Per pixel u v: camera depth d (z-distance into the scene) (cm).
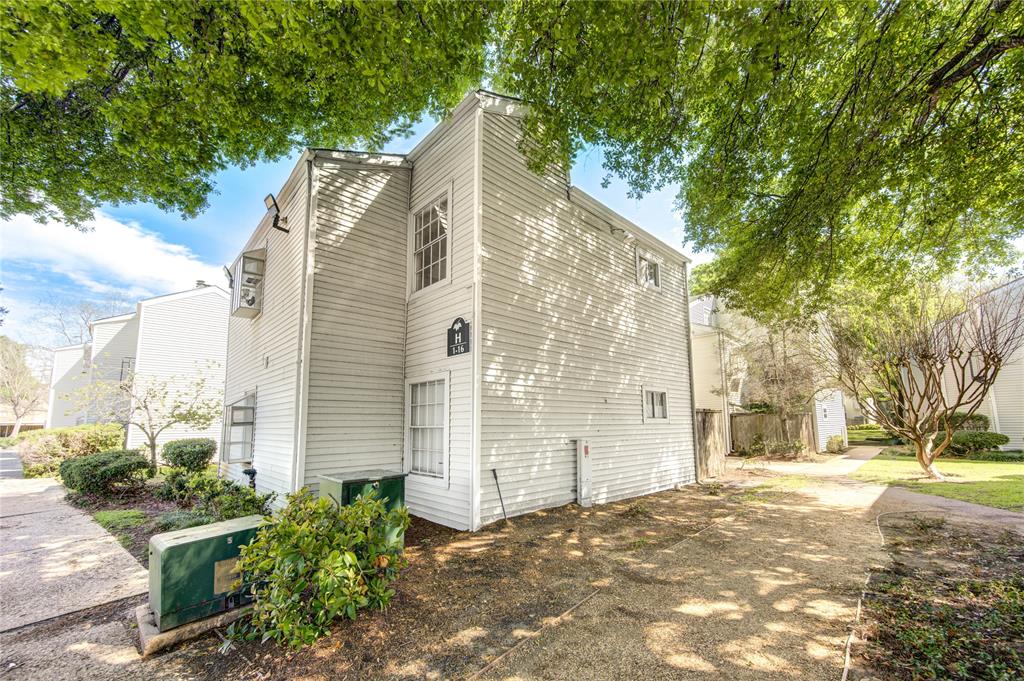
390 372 714
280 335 714
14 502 869
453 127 691
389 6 381
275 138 710
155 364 1570
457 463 612
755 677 270
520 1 436
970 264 723
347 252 684
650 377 973
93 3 355
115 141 571
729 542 549
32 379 3238
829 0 369
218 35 428
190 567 329
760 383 1588
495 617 352
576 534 578
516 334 670
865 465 1303
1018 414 1422
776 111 513
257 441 768
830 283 743
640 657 295
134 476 940
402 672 282
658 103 507
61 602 406
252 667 291
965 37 411
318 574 308
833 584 413
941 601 371
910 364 1031
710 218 689
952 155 487
